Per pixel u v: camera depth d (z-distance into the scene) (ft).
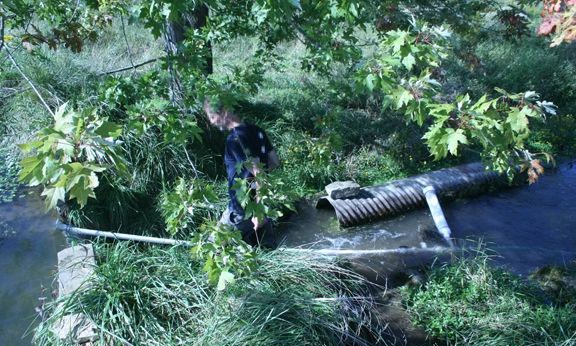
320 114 26.40
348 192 20.95
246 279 13.98
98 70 24.91
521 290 15.84
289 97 27.68
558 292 16.15
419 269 17.58
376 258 18.17
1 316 14.66
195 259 14.70
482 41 34.35
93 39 16.81
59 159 6.39
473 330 14.24
